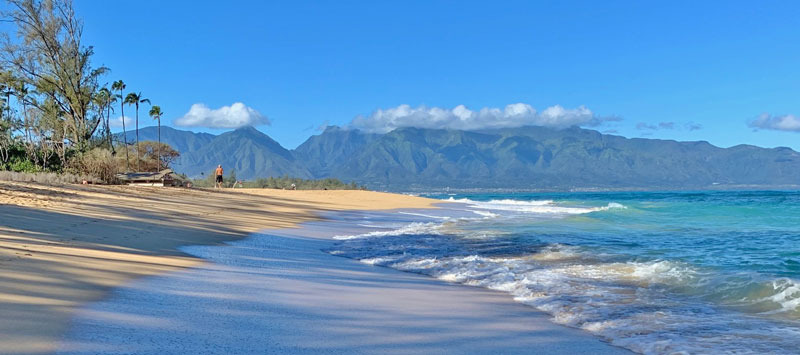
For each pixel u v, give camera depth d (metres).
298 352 4.16
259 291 6.66
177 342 4.13
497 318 5.93
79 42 38.81
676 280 8.36
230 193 34.00
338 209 28.33
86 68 39.25
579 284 8.10
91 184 29.17
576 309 6.43
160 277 7.02
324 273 8.75
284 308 5.77
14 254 7.22
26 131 38.62
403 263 10.38
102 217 13.98
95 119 41.47
